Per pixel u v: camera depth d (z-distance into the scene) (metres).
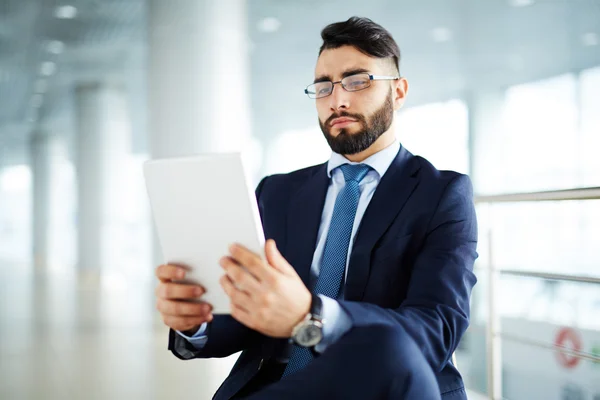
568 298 14.91
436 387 1.00
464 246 1.21
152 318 7.11
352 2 8.80
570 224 14.79
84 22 9.77
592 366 12.11
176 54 6.82
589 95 12.34
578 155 12.67
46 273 16.14
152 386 3.83
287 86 14.29
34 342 5.50
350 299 1.22
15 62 12.48
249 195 0.98
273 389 1.01
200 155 1.01
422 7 9.03
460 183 1.26
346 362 0.97
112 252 16.03
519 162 13.52
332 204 1.36
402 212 1.24
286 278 0.96
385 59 1.30
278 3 8.75
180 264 1.07
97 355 4.87
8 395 3.65
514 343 12.43
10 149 27.56
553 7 9.04
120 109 15.41
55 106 17.66
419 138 15.23
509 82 13.33
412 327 1.05
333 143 1.31
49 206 25.14
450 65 12.17
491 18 9.55
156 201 1.06
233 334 1.29
